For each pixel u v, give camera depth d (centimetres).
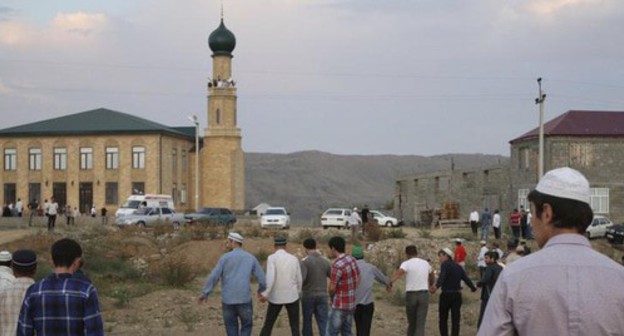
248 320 1168
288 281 1211
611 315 329
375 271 1297
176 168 7206
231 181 7425
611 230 4291
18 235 3672
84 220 5753
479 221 4688
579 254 347
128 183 6812
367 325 1280
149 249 3334
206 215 5038
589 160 4706
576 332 328
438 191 6047
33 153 7012
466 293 2295
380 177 14962
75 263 623
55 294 599
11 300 733
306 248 1257
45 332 595
